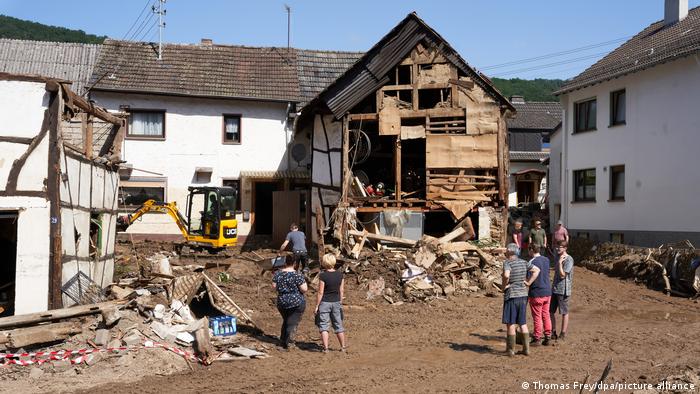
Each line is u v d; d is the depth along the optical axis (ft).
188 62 95.20
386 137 78.59
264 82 94.48
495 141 69.92
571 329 43.04
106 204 52.39
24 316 34.01
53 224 38.29
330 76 100.78
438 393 27.86
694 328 43.32
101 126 55.93
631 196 83.10
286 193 88.43
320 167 79.00
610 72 86.22
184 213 89.40
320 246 64.75
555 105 162.09
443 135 70.28
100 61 92.07
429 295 53.21
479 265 59.72
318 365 33.17
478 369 32.09
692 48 71.56
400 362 33.76
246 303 50.29
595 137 90.84
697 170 72.38
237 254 81.05
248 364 33.37
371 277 55.42
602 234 88.84
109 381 29.86
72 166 41.81
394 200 70.03
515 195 138.92
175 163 89.40
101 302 40.57
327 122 77.56
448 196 69.77
